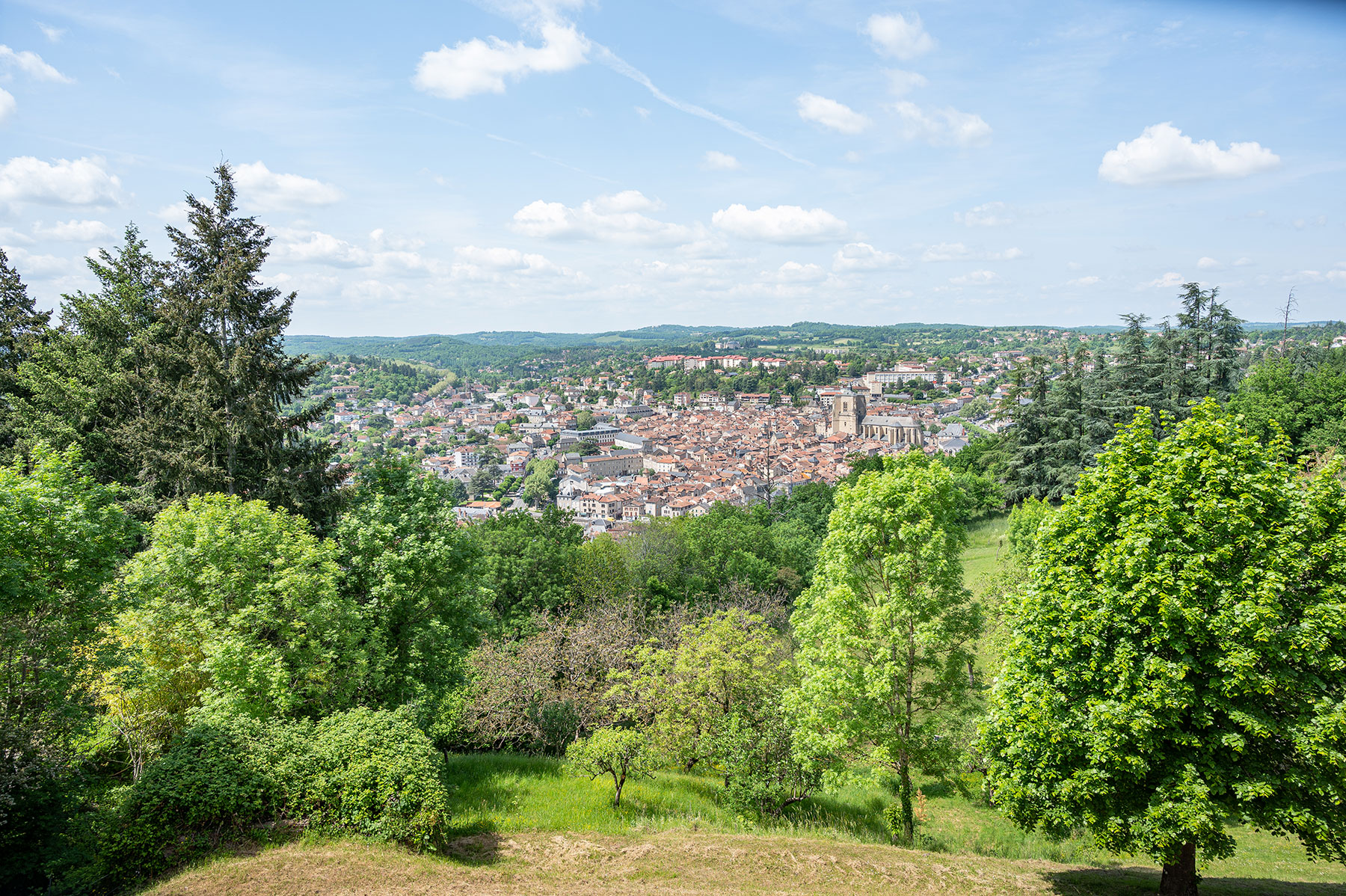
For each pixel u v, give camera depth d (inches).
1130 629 560.4
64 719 655.1
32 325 1798.7
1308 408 2097.7
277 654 831.1
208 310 1390.3
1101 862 778.8
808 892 639.1
